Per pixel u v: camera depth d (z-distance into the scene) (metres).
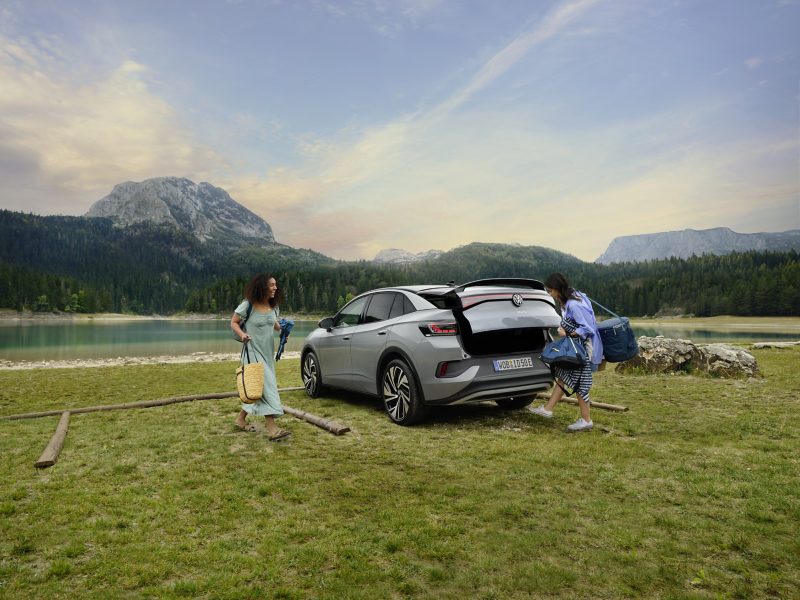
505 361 5.09
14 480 3.45
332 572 2.21
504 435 4.86
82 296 144.62
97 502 3.04
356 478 3.56
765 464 3.74
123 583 2.08
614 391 7.32
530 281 5.61
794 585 2.04
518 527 2.70
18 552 2.36
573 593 2.03
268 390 4.73
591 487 3.33
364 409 6.27
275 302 4.89
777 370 8.98
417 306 5.45
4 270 141.12
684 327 96.06
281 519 2.81
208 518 2.82
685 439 4.57
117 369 12.07
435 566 2.26
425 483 3.44
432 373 4.96
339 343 6.56
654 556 2.34
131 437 4.74
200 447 4.39
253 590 2.04
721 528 2.62
